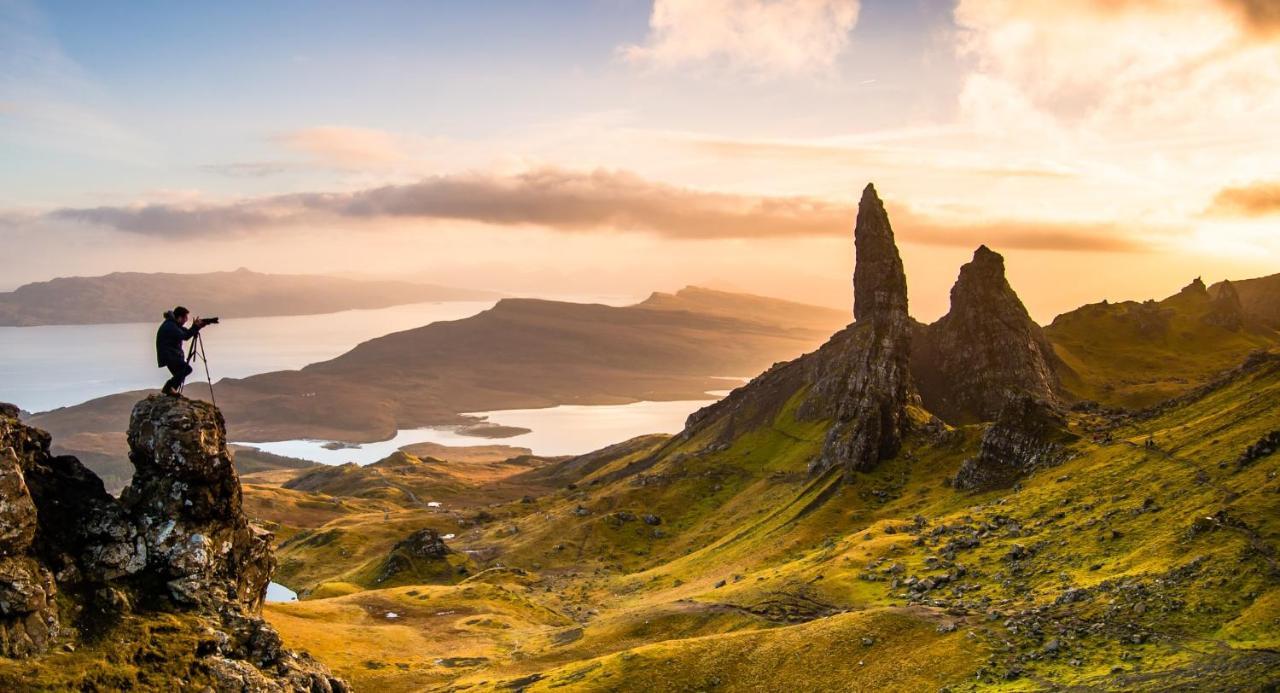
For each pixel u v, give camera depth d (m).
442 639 195.62
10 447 48.66
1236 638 100.69
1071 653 111.50
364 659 171.00
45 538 50.00
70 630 47.22
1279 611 102.56
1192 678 93.94
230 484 57.62
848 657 129.25
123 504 54.22
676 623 179.75
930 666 119.69
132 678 46.38
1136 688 95.50
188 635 50.59
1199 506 145.75
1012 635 122.50
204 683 48.69
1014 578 150.25
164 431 55.00
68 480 54.09
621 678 136.00
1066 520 171.75
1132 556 137.12
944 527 196.12
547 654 171.75
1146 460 187.38
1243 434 172.50
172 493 54.75
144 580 52.47
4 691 42.03
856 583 175.00
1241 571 115.56
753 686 128.75
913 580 165.62
